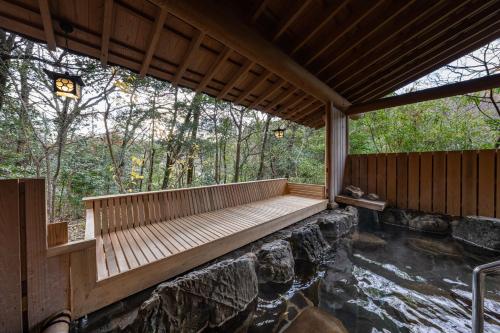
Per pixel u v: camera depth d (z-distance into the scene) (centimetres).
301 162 935
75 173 584
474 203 401
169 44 241
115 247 228
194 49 239
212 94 374
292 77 331
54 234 150
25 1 168
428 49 357
